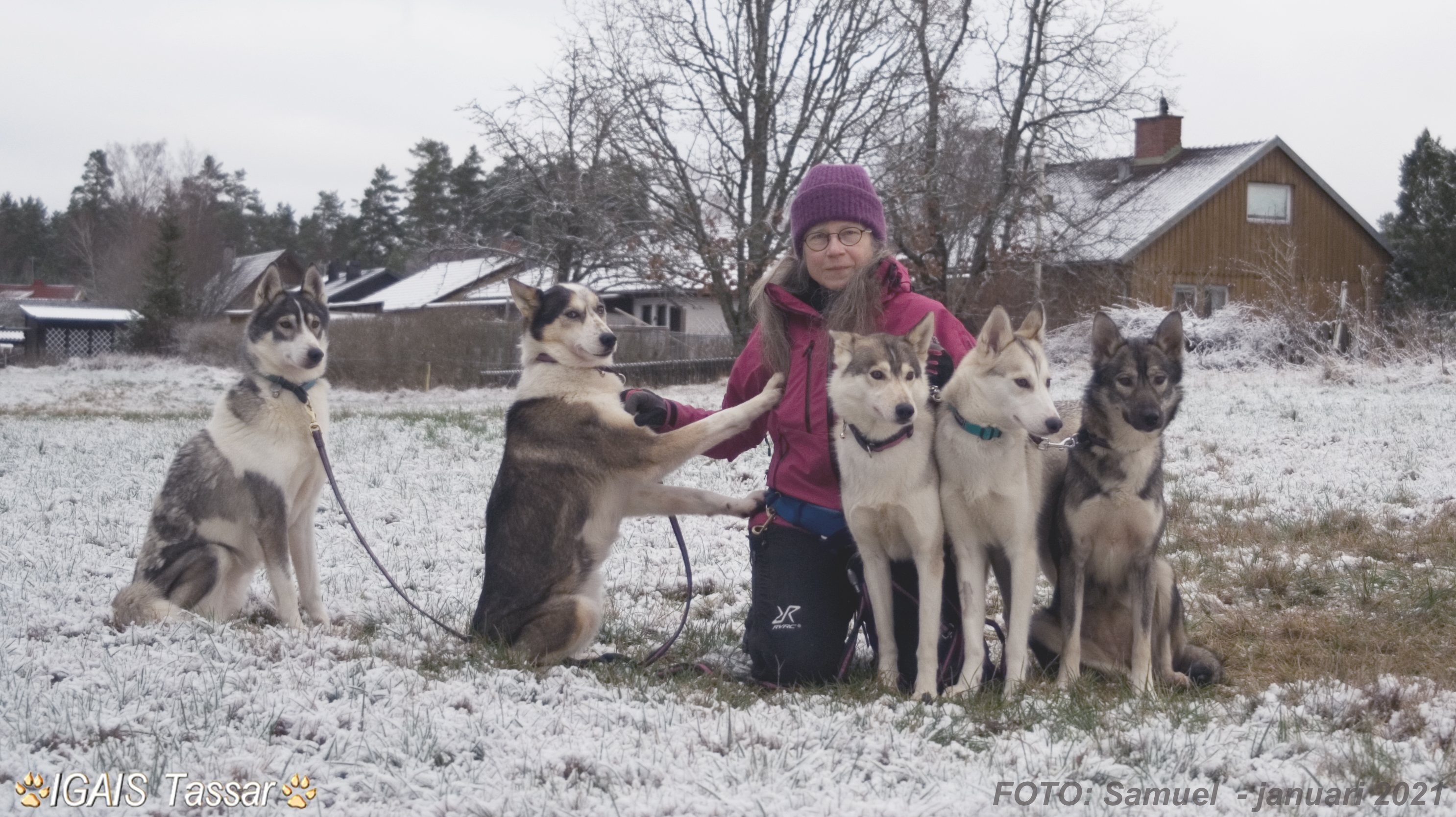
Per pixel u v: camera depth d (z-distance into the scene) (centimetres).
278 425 531
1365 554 690
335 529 796
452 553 728
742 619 585
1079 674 457
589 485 512
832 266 514
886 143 2303
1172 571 483
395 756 332
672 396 2144
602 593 524
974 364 442
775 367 510
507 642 488
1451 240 3303
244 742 340
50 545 683
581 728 363
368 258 8188
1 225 9538
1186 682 460
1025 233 2562
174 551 517
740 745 346
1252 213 3300
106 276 6981
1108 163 3195
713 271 2311
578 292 544
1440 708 387
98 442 1232
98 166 9038
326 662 430
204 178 7662
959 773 327
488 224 3088
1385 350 1903
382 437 1289
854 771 328
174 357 3947
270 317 538
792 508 484
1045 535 506
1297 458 1050
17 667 404
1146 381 442
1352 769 326
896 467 435
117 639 455
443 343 2908
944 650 488
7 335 4834
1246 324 2208
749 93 2269
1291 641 530
